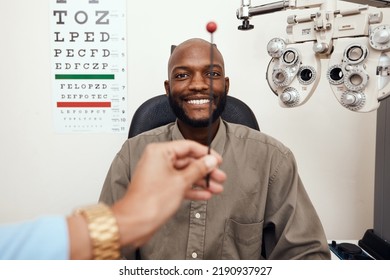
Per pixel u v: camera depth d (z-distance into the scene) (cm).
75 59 116
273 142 83
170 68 78
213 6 116
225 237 77
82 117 119
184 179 38
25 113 118
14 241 32
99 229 33
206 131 80
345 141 121
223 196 77
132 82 118
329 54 75
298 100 78
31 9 114
